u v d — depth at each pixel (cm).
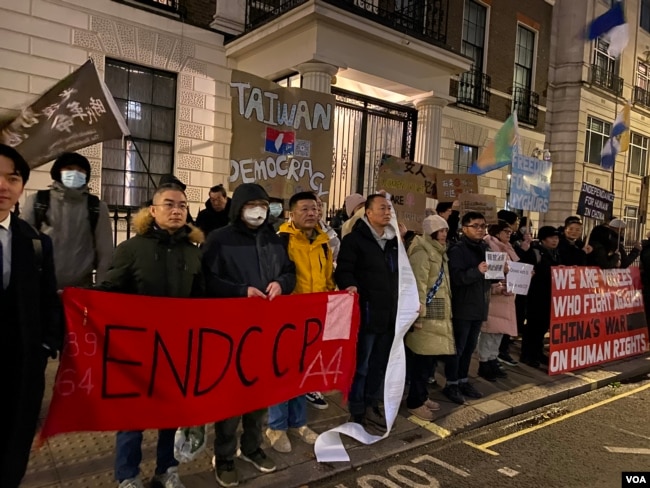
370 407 439
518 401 487
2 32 646
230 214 330
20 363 228
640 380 602
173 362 296
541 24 1425
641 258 685
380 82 862
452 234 713
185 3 806
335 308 366
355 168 919
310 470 343
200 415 303
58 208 379
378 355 410
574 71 1500
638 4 1739
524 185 727
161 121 805
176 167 812
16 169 233
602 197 762
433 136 948
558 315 570
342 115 894
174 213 284
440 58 895
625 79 1703
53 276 260
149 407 290
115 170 765
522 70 1412
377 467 362
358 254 393
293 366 350
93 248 397
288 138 579
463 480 346
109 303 276
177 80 809
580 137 1520
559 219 1538
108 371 279
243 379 323
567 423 457
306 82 754
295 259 370
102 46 727
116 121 391
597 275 613
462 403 474
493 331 534
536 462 376
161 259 288
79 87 385
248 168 551
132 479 289
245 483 323
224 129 862
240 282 320
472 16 1246
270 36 785
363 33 779
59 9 688
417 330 433
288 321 342
